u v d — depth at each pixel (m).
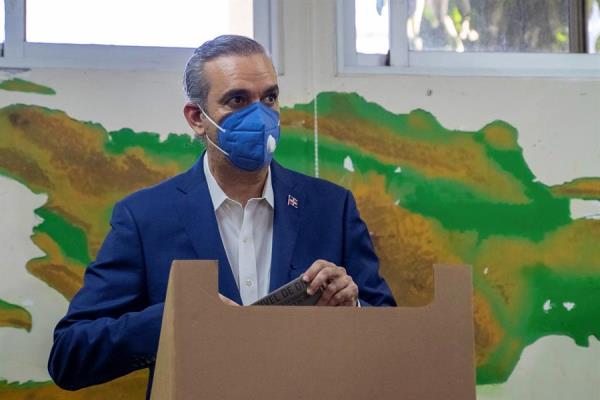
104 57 4.12
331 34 4.27
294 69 4.23
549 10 4.59
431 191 4.27
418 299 4.21
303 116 4.20
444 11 4.51
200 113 3.41
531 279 4.31
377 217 4.21
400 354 2.32
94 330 3.02
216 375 2.23
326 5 4.29
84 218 3.98
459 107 4.35
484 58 4.48
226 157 3.32
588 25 4.61
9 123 3.97
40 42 4.09
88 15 4.16
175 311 2.23
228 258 3.34
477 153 4.34
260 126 3.27
